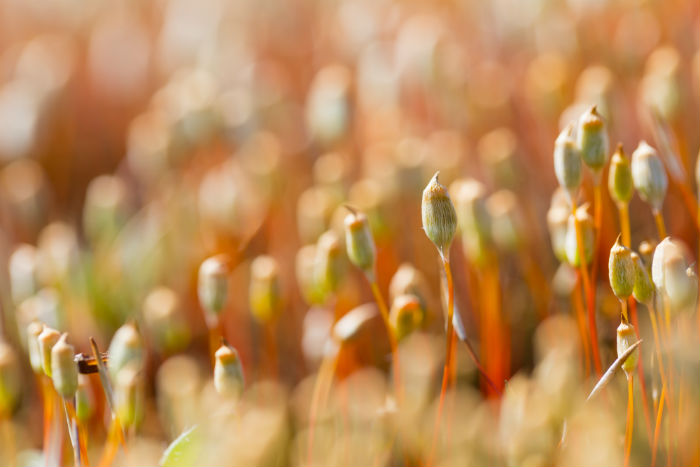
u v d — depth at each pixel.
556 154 0.15
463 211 0.17
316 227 0.18
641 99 0.19
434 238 0.15
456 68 0.21
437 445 0.16
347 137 0.20
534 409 0.15
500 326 0.17
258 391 0.17
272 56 0.29
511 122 0.22
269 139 0.20
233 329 0.19
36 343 0.16
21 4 0.34
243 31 0.28
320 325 0.18
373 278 0.16
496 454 0.16
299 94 0.27
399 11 0.28
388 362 0.18
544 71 0.20
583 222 0.16
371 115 0.22
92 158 0.27
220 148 0.22
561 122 0.19
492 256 0.17
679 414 0.15
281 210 0.20
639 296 0.15
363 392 0.17
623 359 0.15
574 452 0.15
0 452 0.17
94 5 0.34
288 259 0.19
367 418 0.16
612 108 0.18
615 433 0.15
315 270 0.17
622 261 0.15
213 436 0.15
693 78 0.19
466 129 0.21
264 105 0.22
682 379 0.15
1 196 0.21
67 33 0.33
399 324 0.16
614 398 0.16
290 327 0.19
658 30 0.22
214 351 0.17
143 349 0.16
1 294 0.19
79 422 0.15
